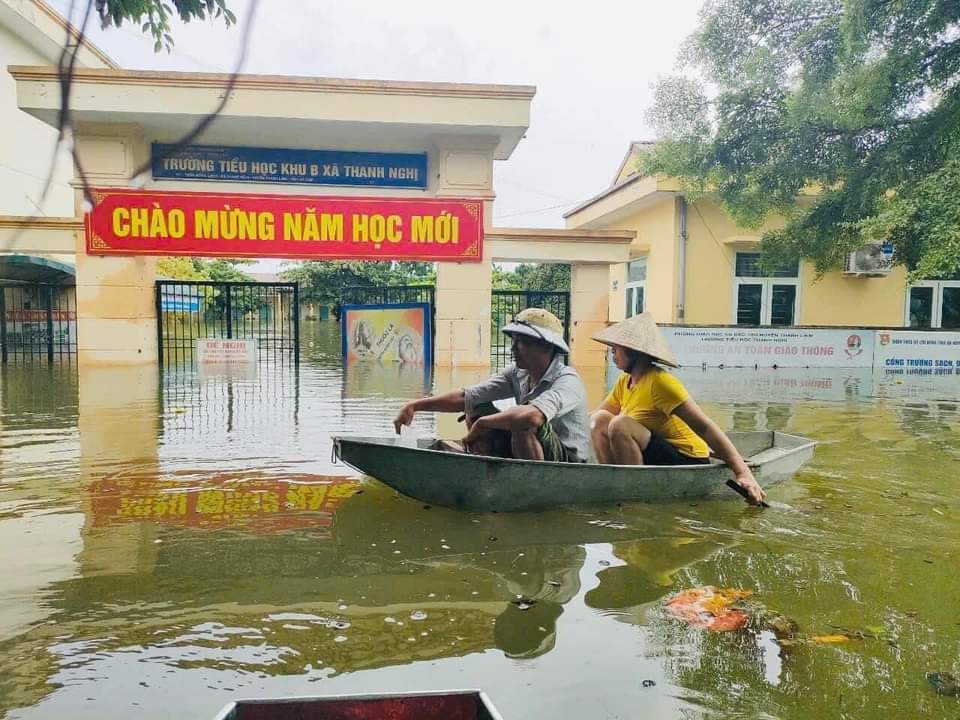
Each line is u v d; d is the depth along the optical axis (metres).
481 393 4.35
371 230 12.22
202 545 3.23
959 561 3.16
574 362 13.28
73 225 11.87
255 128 11.93
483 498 3.66
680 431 4.33
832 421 7.40
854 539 3.45
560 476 3.73
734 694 2.03
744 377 12.44
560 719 1.88
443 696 1.45
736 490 4.01
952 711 1.96
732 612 2.59
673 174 14.00
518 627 2.44
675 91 13.71
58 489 4.20
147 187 12.54
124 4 2.65
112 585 2.77
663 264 16.62
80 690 2.01
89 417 6.90
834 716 1.93
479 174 12.43
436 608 2.58
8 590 2.71
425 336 13.05
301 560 3.06
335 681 2.06
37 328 16.00
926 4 10.84
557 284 25.83
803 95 12.30
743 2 12.98
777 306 16.50
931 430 6.84
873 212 12.55
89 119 11.56
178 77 11.16
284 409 7.53
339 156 12.95
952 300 16.92
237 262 28.48
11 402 7.95
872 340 14.54
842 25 11.13
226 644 2.29
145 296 12.54
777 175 13.19
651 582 2.87
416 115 11.65
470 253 12.41
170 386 9.60
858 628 2.47
